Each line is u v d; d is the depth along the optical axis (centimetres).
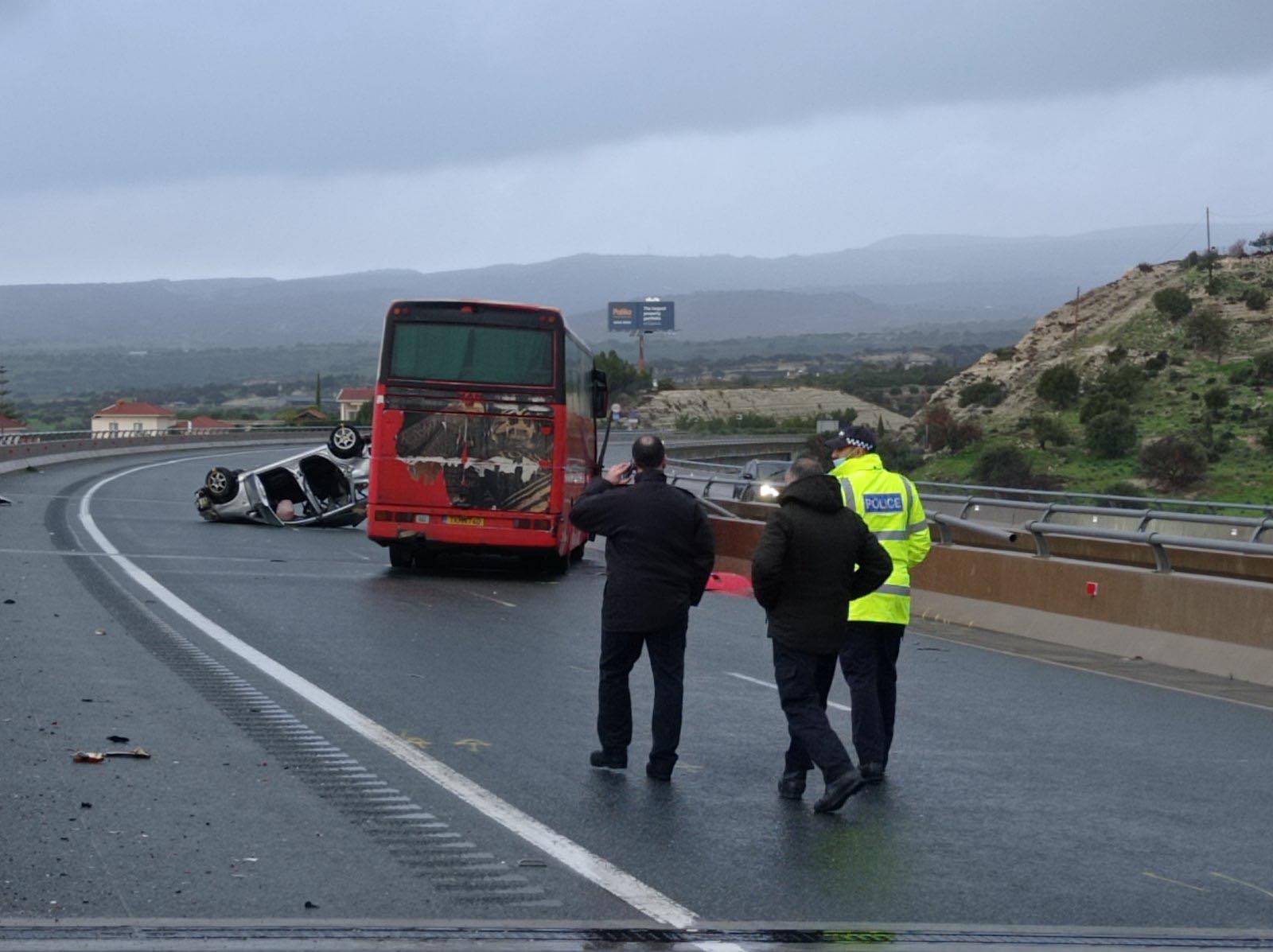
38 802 762
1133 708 1229
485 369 2138
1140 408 10269
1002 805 856
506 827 757
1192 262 13488
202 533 2716
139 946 559
